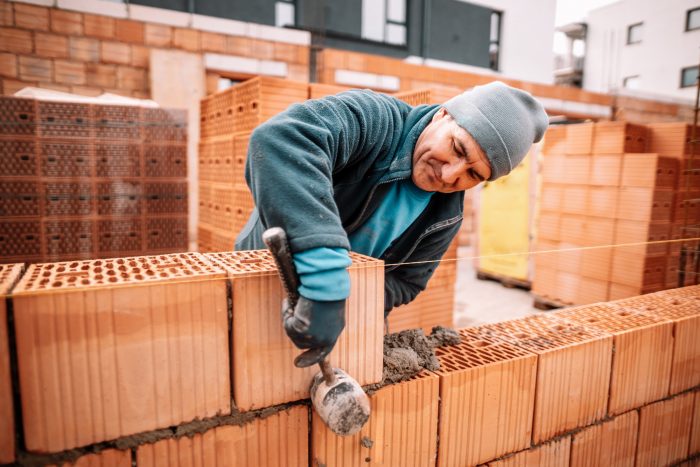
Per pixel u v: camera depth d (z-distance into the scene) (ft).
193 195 17.74
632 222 12.30
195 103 18.39
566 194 14.34
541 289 14.97
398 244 4.17
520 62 29.81
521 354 3.70
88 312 2.24
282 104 9.21
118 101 10.44
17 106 9.43
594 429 4.13
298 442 2.94
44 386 2.20
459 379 3.33
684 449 4.89
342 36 29.22
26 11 15.76
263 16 25.08
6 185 9.46
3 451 2.16
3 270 2.54
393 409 3.11
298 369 2.82
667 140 13.15
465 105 3.27
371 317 2.95
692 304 5.23
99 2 16.90
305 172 2.53
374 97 3.63
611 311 4.93
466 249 22.33
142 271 2.63
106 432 2.36
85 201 10.08
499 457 3.65
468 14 31.73
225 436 2.70
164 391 2.47
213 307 2.55
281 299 2.70
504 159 3.26
